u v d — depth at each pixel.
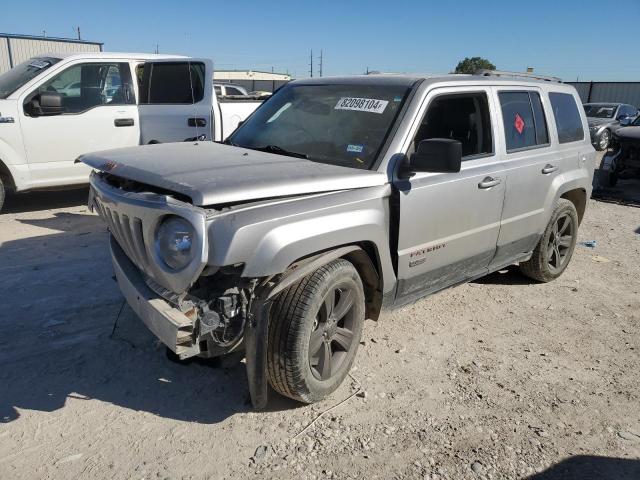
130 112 7.91
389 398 3.51
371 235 3.41
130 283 3.15
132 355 3.79
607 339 4.54
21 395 3.30
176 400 3.35
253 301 2.98
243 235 2.75
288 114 4.32
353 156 3.70
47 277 5.05
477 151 4.39
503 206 4.56
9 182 7.16
